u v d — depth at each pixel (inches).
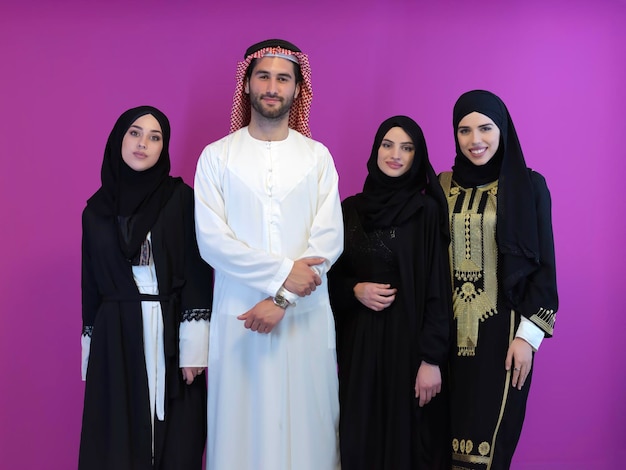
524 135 98.5
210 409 73.7
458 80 98.3
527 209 72.9
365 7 99.1
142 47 97.3
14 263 95.2
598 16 98.9
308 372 72.9
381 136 77.6
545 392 97.3
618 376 97.7
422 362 73.4
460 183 78.4
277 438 70.7
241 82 76.0
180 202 76.1
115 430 70.1
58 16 96.1
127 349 71.9
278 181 73.0
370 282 76.8
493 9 99.2
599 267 98.1
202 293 75.5
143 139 72.6
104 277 72.9
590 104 98.8
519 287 73.5
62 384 95.2
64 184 95.7
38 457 94.8
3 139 95.3
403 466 72.6
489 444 72.0
